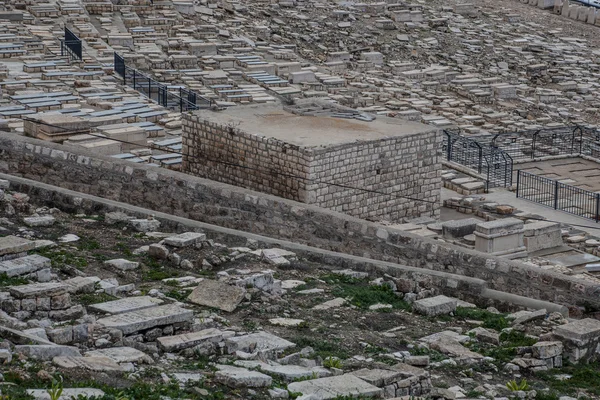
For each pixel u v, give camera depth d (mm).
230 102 77625
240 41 99375
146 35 96188
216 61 90750
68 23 95688
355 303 31672
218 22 107125
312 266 35000
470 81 97062
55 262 31062
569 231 56281
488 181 64750
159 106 70562
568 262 50531
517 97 94750
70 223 36656
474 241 51594
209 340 25266
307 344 27047
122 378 21906
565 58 112312
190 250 34156
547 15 133625
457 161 70688
